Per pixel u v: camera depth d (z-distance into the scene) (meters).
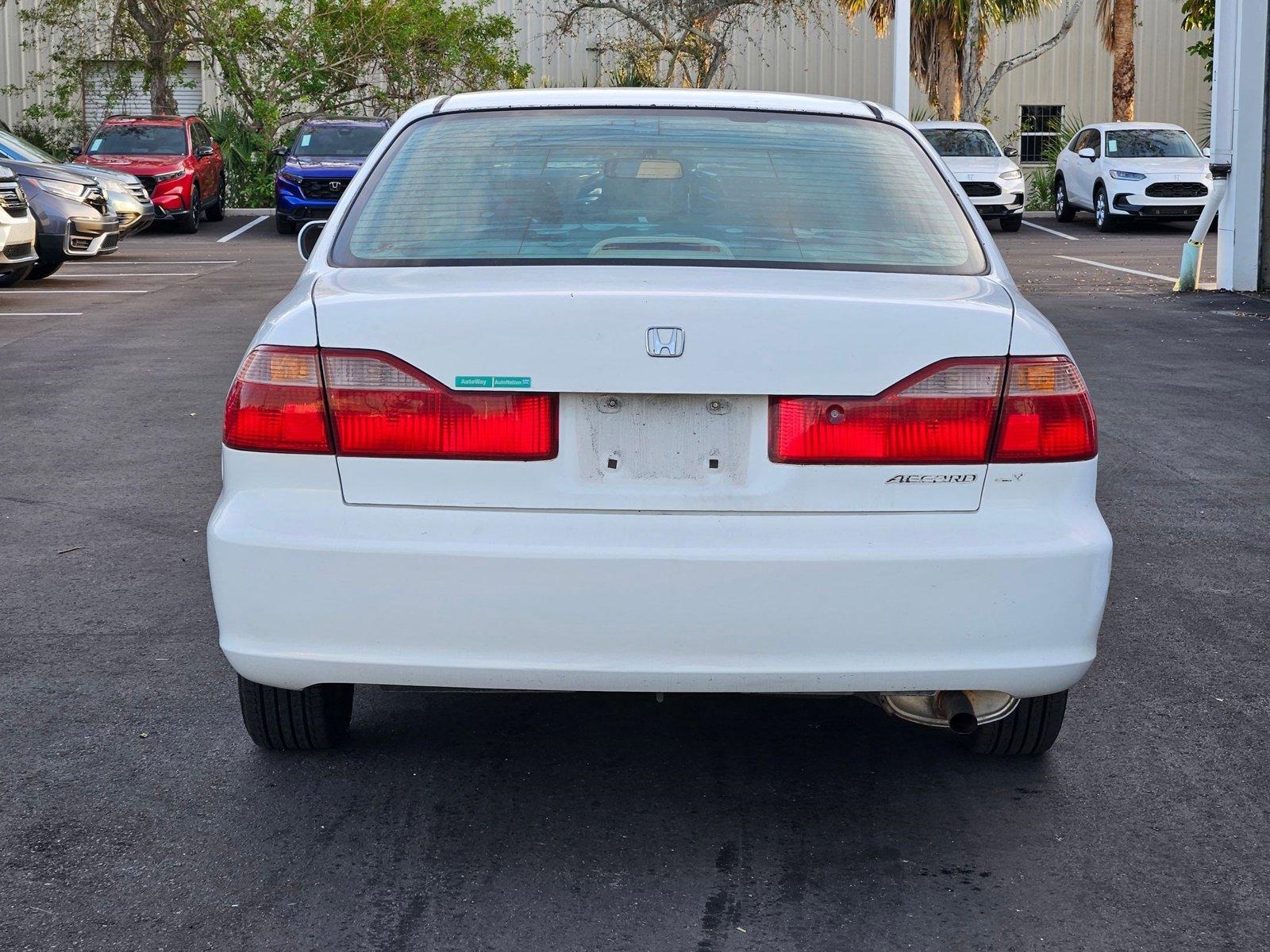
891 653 3.04
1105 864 3.24
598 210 3.57
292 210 23.53
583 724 4.07
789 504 3.04
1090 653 3.15
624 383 3.00
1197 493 6.84
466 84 29.52
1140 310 13.62
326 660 3.07
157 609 5.02
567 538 3.01
